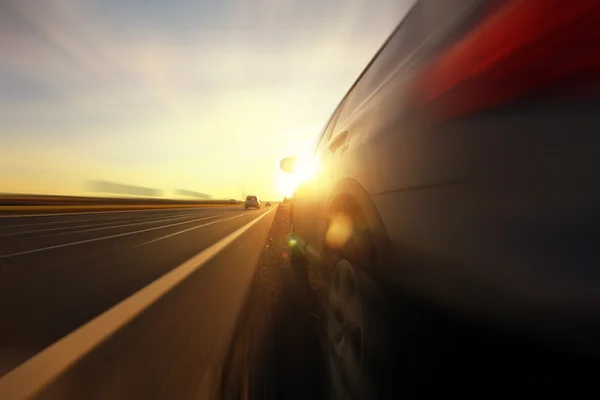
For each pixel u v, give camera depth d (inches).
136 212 1363.2
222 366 104.9
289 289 191.3
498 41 45.5
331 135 148.6
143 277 215.8
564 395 37.2
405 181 64.8
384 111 80.5
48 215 1051.3
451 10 62.8
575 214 34.5
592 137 33.8
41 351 113.4
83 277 215.5
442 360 53.5
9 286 192.5
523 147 40.0
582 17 35.7
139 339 123.6
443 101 55.1
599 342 33.7
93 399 87.2
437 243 54.4
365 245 84.6
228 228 591.2
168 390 92.2
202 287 193.9
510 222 41.0
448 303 51.9
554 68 37.7
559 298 36.0
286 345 121.4
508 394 42.9
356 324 90.8
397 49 89.7
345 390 93.1
